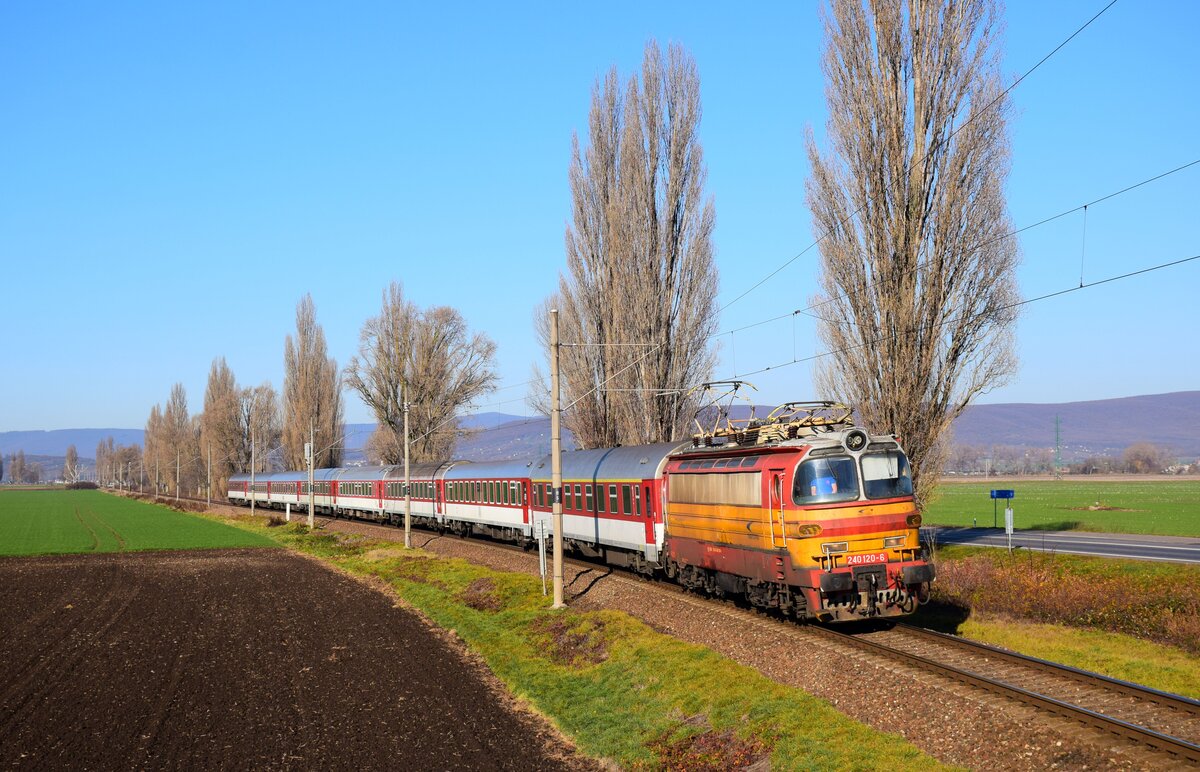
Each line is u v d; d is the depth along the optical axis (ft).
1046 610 79.61
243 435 433.48
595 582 106.93
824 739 47.83
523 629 90.74
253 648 88.58
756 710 53.72
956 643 60.54
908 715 47.96
